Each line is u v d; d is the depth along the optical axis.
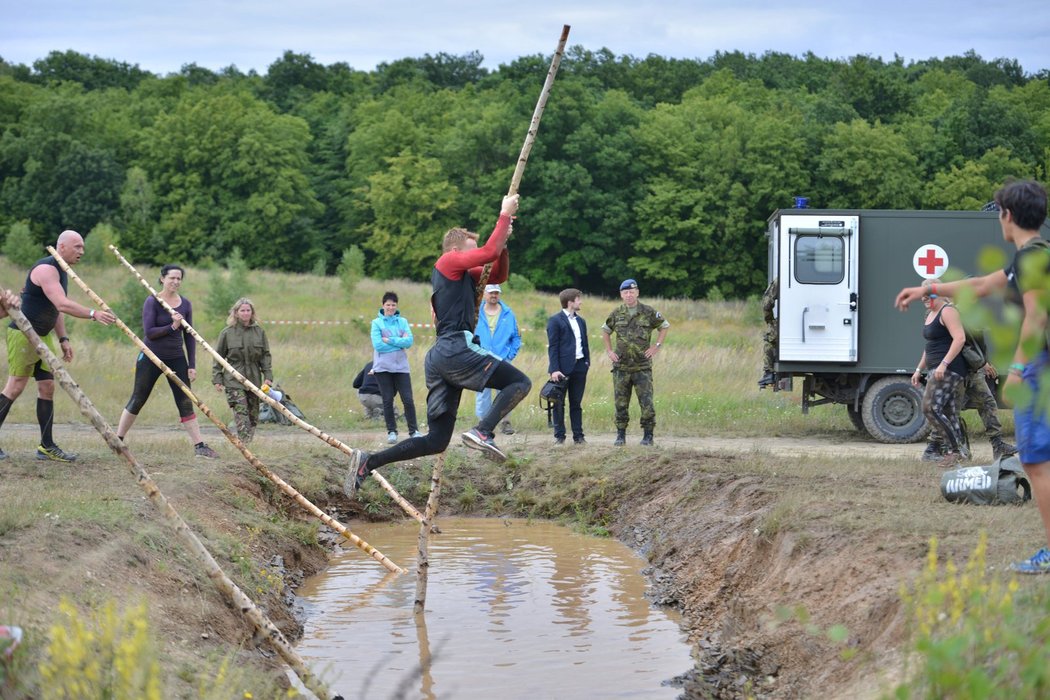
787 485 10.44
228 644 7.32
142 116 106.31
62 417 17.94
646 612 9.12
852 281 17.03
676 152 77.44
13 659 4.95
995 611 4.59
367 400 18.20
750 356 24.48
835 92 91.44
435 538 12.37
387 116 91.44
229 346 14.23
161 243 84.25
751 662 7.07
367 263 88.88
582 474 13.66
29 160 88.88
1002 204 5.68
